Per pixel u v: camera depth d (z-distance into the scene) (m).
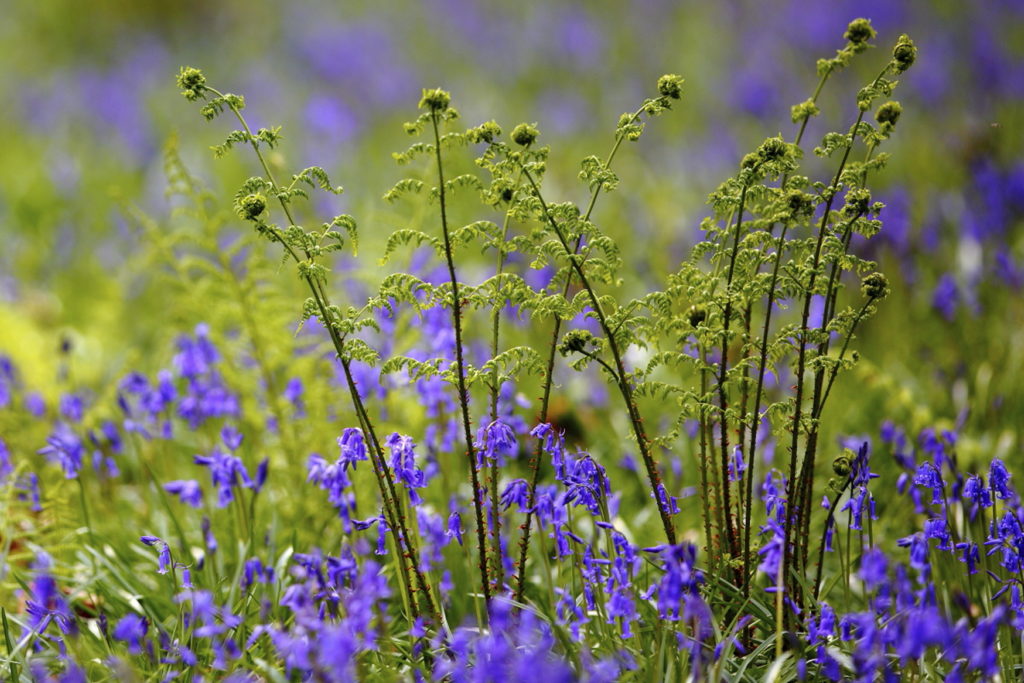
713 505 5.71
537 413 8.22
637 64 20.16
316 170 4.64
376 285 8.07
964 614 5.13
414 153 4.51
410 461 4.76
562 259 4.87
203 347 7.05
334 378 7.10
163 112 18.39
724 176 13.86
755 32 20.66
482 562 4.78
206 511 6.70
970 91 15.77
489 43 21.84
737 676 4.54
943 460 5.98
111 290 10.99
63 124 18.12
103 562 5.74
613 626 5.16
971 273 9.38
